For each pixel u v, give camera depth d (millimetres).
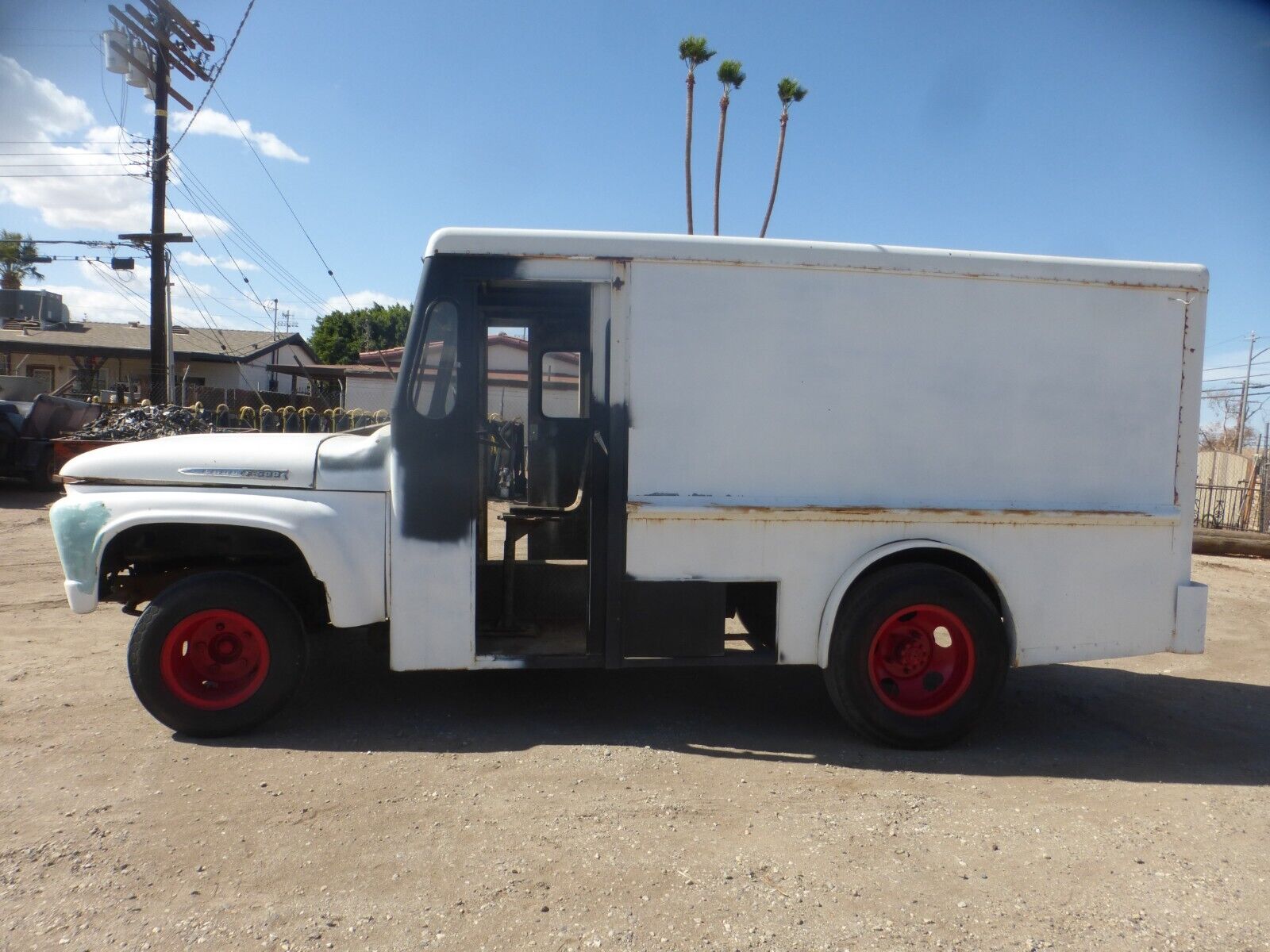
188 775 3662
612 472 4086
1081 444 4324
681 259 4070
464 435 4074
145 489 4059
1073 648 4348
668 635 4141
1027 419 4281
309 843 3088
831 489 4176
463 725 4359
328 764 3812
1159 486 4395
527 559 4820
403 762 3844
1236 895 2898
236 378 32281
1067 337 4305
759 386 4129
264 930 2570
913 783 3809
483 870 2926
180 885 2803
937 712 4223
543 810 3387
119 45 19312
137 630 3969
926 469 4230
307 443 4238
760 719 4629
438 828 3219
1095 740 4488
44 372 30719
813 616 4207
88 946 2475
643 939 2564
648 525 4117
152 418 14992
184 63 20500
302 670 4152
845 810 3480
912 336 4207
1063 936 2635
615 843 3141
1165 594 4418
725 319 4109
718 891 2834
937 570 4180
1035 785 3842
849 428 4180
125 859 2955
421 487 4051
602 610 4172
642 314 4082
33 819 3240
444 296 4055
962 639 4223
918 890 2879
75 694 4699
